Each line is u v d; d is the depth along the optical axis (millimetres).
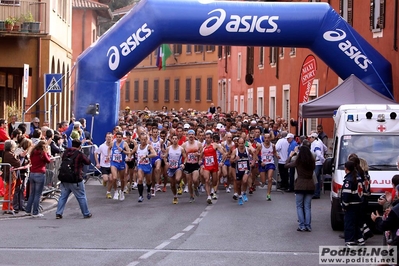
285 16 28422
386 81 28344
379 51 29875
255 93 51531
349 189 14289
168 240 15352
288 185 26547
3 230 16656
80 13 61031
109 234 16203
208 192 22578
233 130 27609
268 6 28672
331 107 24859
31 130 28062
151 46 29094
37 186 19172
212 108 51719
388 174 16812
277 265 12602
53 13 39000
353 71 28516
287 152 26266
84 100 29312
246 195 24609
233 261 12930
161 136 26250
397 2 27797
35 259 12945
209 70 74875
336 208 16859
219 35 28516
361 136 17984
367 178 14727
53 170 22547
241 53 58000
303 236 16203
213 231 16812
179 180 22391
